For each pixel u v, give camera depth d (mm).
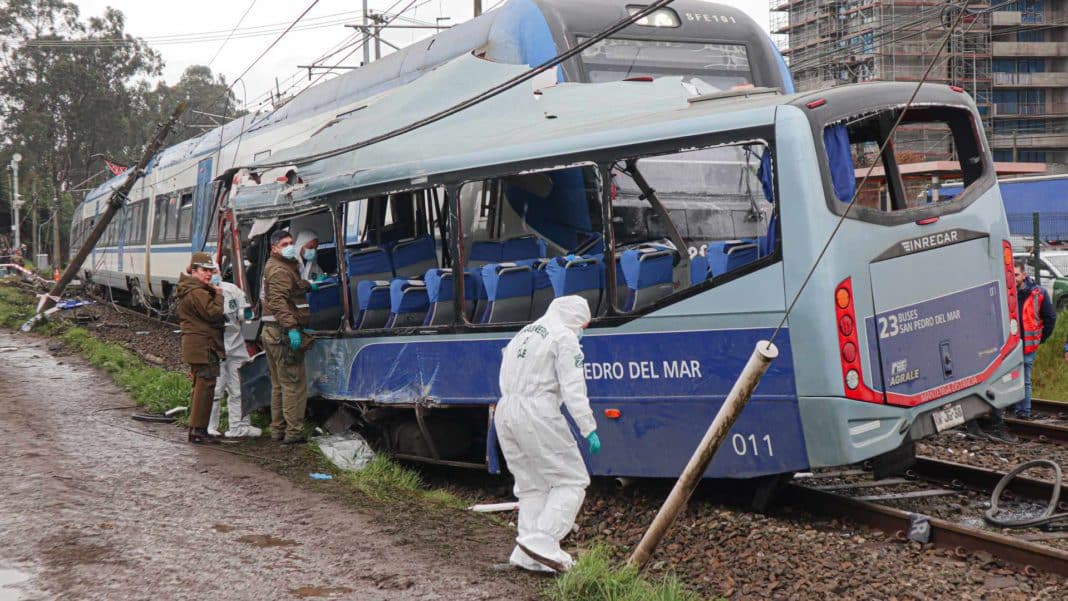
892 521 6738
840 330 6387
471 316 8695
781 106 6543
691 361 6961
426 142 9000
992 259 7418
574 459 5965
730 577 5996
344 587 5691
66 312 30266
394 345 9102
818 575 5852
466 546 6605
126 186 23875
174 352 19250
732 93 7383
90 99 71062
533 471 5941
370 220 10695
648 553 5543
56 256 58969
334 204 9852
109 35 72688
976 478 7902
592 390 7523
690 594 5523
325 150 10656
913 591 5500
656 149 7094
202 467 9008
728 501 7695
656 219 7430
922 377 6805
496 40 10195
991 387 7309
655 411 7195
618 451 7457
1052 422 11148
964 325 7145
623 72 10000
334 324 10680
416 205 10188
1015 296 7617
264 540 6676
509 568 6059
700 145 6879
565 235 8438
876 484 8086
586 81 9781
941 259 7008
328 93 15273
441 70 10242
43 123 68812
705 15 10711
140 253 27906
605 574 5488
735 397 5102
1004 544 5980
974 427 10016
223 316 10258
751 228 7008
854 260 6488
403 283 9195
